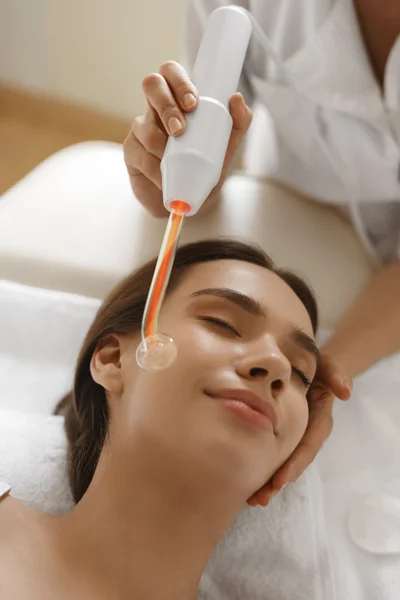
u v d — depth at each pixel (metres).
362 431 0.80
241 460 0.55
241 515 0.70
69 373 0.81
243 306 0.63
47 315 0.83
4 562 0.55
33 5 1.30
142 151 0.70
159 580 0.57
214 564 0.68
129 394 0.60
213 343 0.58
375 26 0.76
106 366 0.64
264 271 0.69
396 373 0.84
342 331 0.83
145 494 0.57
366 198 0.92
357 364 0.80
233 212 0.92
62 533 0.58
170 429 0.55
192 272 0.68
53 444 0.70
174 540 0.58
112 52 1.34
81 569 0.56
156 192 0.84
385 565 0.69
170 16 1.26
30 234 0.88
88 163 0.97
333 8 0.75
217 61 0.58
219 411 0.55
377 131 0.84
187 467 0.55
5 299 0.83
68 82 1.41
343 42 0.76
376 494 0.74
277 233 0.92
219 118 0.51
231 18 0.60
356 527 0.71
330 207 1.00
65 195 0.92
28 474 0.68
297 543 0.69
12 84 1.44
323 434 0.70
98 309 0.78
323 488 0.75
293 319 0.66
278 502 0.71
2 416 0.72
